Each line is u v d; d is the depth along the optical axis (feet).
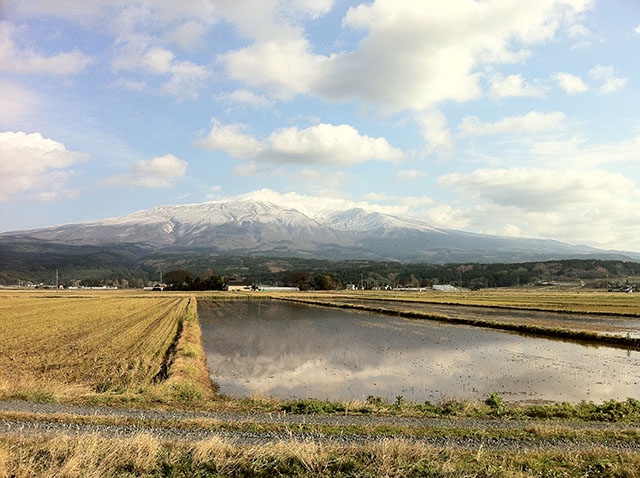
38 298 348.79
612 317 198.90
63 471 29.58
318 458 32.83
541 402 66.59
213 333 151.74
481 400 66.95
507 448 38.52
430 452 34.91
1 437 35.58
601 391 73.87
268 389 74.54
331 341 132.26
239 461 32.53
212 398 62.80
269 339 136.67
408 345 124.36
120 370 78.59
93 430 40.27
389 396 69.67
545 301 307.17
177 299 356.79
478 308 257.14
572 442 40.42
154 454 32.58
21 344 112.68
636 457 34.37
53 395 54.08
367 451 34.96
